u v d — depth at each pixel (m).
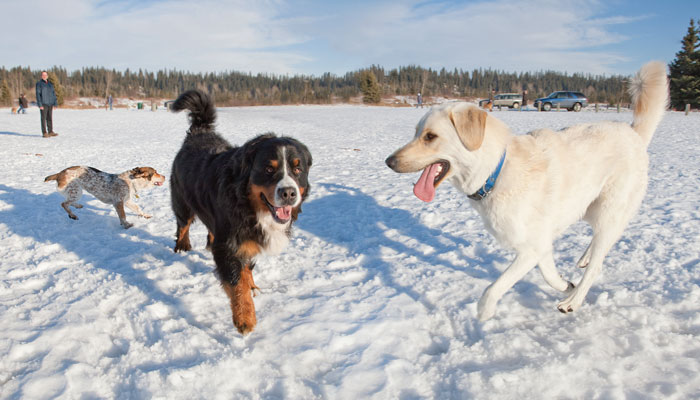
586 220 3.75
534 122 23.25
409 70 120.69
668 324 3.09
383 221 5.80
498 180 3.15
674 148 12.21
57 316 3.30
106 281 3.92
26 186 7.95
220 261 3.39
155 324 3.19
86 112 46.38
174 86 131.38
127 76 129.50
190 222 4.78
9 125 23.67
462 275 4.06
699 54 45.16
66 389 2.50
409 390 2.54
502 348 2.85
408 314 3.36
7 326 3.16
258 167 3.29
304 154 3.63
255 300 3.66
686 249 4.39
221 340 3.07
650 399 2.36
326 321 3.26
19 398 2.42
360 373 2.68
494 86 133.25
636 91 3.87
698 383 2.47
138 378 2.54
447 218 5.83
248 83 132.38
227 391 2.52
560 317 3.30
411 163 3.22
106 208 6.71
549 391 2.46
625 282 3.78
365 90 80.00
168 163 10.67
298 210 3.77
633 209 3.54
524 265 3.18
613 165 3.42
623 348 2.87
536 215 3.15
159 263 4.45
